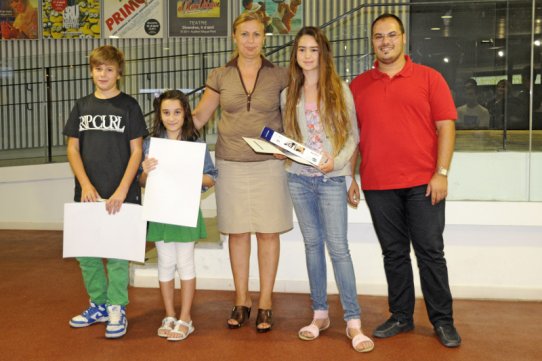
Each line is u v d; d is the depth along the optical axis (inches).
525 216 130.8
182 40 299.7
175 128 111.3
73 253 110.5
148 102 245.8
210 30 298.5
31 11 301.9
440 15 150.1
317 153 99.9
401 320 111.2
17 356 100.6
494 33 145.1
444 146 102.9
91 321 117.3
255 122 110.3
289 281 141.3
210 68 238.2
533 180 134.7
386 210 107.7
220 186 114.3
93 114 111.7
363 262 138.6
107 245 110.0
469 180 137.1
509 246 133.0
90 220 110.3
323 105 103.9
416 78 103.8
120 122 111.5
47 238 223.8
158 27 300.5
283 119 109.3
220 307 130.0
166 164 109.3
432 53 150.3
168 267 112.8
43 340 108.7
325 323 112.9
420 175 104.5
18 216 246.5
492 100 140.6
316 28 104.5
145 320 121.3
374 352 101.8
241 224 112.6
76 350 103.6
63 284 150.9
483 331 112.7
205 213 231.9
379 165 106.0
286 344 106.3
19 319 121.4
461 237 134.5
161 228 110.8
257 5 294.5
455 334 105.4
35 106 254.5
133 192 114.8
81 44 303.7
